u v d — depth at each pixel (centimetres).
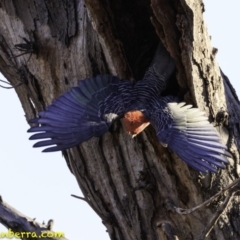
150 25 1339
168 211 1395
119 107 1232
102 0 1301
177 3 1255
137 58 1347
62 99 1210
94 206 1420
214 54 1311
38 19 1432
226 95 1391
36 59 1431
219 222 1398
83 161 1427
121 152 1395
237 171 1375
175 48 1279
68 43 1405
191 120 1221
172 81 1324
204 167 1180
